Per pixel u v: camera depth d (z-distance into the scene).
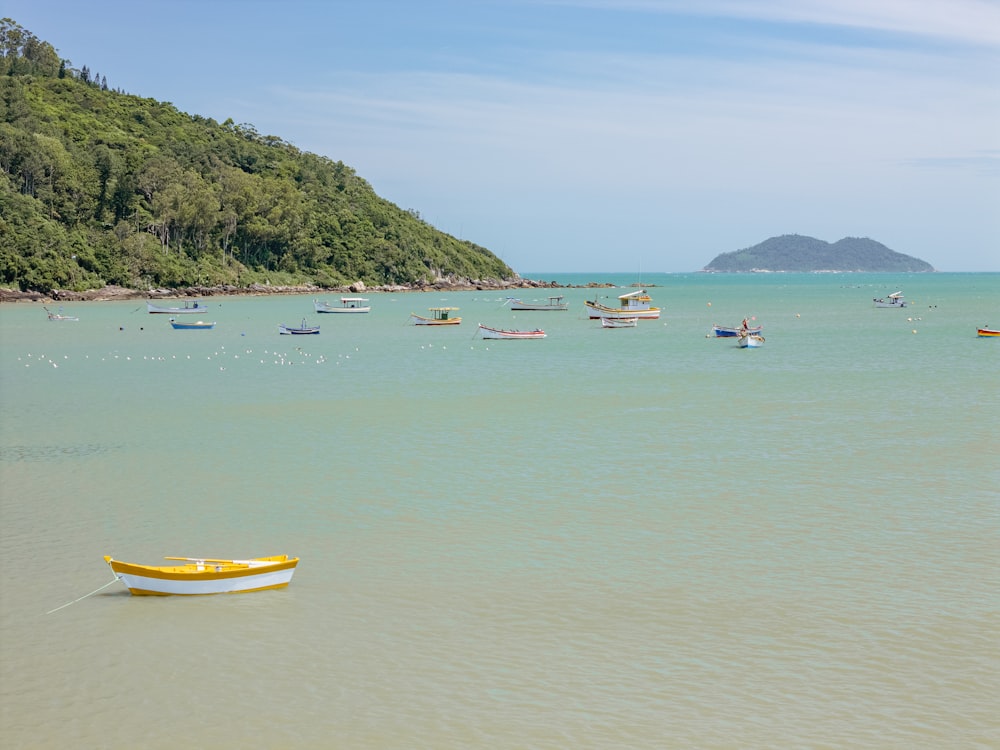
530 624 28.23
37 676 25.33
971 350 108.06
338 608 29.56
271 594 30.75
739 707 23.44
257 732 22.55
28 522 38.34
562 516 38.84
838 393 72.56
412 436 56.00
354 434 56.69
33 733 22.55
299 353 109.81
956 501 40.41
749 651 26.31
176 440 55.00
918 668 25.23
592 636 27.38
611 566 32.88
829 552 34.09
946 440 53.19
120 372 89.81
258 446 53.19
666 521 38.03
